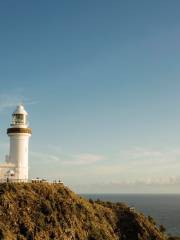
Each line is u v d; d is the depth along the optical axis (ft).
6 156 192.95
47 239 142.20
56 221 150.92
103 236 166.09
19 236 136.26
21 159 191.52
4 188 152.66
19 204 148.15
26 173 193.57
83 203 176.04
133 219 192.03
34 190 160.56
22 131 191.52
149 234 188.24
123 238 179.11
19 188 156.25
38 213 149.59
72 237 151.74
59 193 169.07
